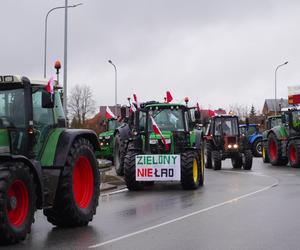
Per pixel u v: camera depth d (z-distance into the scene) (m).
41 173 8.23
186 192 14.55
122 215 10.23
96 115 66.06
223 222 9.13
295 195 13.02
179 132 16.06
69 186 8.75
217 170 24.03
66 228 8.88
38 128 8.68
